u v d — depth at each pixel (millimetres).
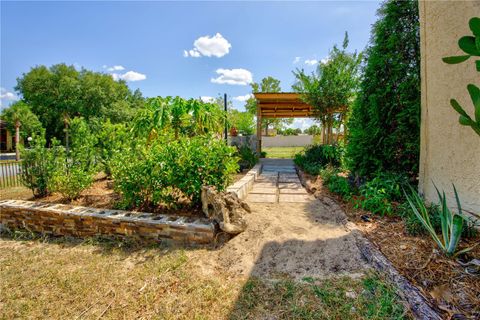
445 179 2998
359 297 1837
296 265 2334
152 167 3574
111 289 2162
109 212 3488
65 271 2498
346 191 4109
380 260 2154
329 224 3141
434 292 1753
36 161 4781
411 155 3959
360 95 4543
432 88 3207
